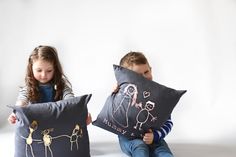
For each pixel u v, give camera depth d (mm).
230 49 2137
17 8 2113
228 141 1714
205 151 1616
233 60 2125
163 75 2111
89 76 2104
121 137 1590
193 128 1849
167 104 1516
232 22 2156
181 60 2135
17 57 2082
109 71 2113
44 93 1622
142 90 1519
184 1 2164
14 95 2061
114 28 2156
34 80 1601
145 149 1460
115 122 1539
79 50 2131
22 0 2117
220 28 2154
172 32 2156
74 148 1352
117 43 2145
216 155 1576
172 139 1748
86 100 1404
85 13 2156
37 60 1547
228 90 2072
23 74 2074
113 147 1659
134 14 2162
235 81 2084
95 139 1745
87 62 2123
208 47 2141
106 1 2174
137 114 1505
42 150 1323
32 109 1340
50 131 1325
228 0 2160
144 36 2154
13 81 2062
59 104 1376
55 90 1628
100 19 2156
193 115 1965
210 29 2150
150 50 2141
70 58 2121
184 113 1984
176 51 2145
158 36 2154
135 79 1543
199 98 2057
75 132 1355
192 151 1619
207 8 2156
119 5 2172
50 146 1326
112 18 2160
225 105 2018
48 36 2123
